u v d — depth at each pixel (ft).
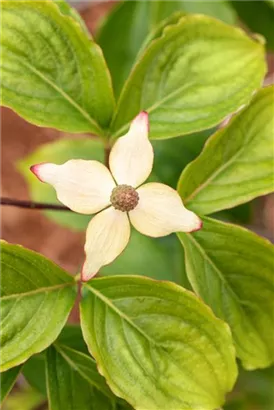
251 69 2.00
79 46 1.95
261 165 1.95
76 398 1.96
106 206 1.88
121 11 2.59
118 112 1.99
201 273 1.95
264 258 1.94
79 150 2.56
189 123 1.98
